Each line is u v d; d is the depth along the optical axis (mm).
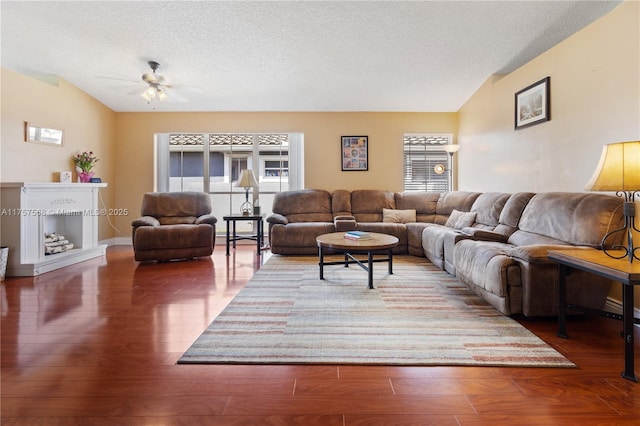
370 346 1942
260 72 4277
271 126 5684
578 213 2477
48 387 1546
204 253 4434
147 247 4152
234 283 3273
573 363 1756
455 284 3184
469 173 5160
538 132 3439
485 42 3568
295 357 1815
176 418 1337
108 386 1554
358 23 3242
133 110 5598
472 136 5027
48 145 4242
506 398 1467
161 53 3789
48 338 2059
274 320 2330
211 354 1845
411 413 1368
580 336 2088
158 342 2002
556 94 3154
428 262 4129
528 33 3383
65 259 4008
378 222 5066
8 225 3537
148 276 3551
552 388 1539
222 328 2195
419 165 5789
